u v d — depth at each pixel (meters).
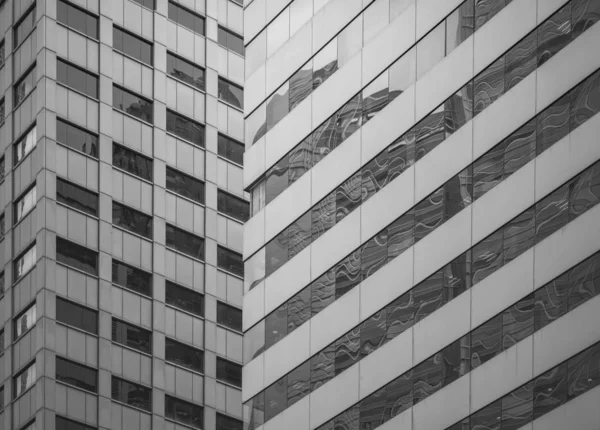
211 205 95.81
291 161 61.59
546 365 47.28
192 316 92.62
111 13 92.31
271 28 64.56
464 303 50.91
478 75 52.09
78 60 89.75
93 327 86.75
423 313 52.66
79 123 88.75
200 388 91.62
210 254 94.69
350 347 55.97
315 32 61.47
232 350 94.56
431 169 53.47
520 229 49.16
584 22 48.09
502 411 48.59
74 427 84.12
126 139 91.19
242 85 100.44
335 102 59.31
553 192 48.19
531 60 49.94
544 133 48.91
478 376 49.75
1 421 85.75
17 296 87.19
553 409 46.69
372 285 55.38
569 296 46.91
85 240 87.44
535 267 48.28
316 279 58.62
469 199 51.50
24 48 90.44
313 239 59.25
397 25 56.53
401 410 52.75
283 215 61.41
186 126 95.75
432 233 52.88
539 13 49.91
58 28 89.25
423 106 54.41
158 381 88.94
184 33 97.25
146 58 94.12
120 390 86.88
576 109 47.81
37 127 87.44
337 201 58.19
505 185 50.06
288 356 59.34
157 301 90.31
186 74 96.69
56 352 84.31
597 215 46.34
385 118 56.28
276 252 61.44
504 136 50.50
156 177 92.50
